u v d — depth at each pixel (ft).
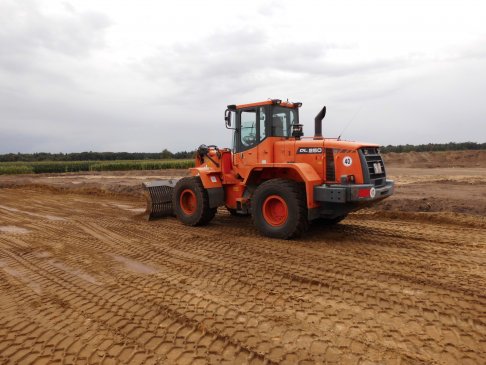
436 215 27.81
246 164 26.00
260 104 24.81
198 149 28.25
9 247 22.33
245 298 14.14
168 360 10.32
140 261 19.13
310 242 22.11
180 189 27.94
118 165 111.04
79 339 11.58
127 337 11.60
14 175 89.45
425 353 10.35
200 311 13.14
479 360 10.00
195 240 23.15
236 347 10.82
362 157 21.58
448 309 12.89
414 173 71.31
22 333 12.03
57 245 22.59
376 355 10.28
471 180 52.31
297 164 22.62
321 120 24.18
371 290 14.61
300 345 10.84
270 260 18.71
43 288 15.78
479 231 24.11
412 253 19.54
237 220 29.50
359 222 27.63
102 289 15.48
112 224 28.55
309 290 14.79
